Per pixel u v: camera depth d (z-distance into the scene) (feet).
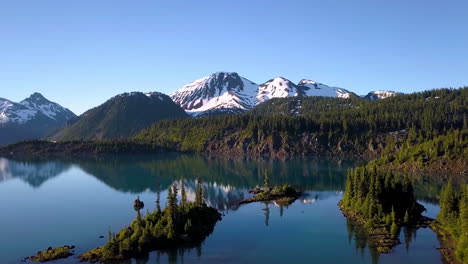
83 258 362.33
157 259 358.84
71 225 487.61
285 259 358.84
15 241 427.74
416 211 465.88
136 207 562.25
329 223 460.55
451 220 397.60
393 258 349.82
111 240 377.09
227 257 364.58
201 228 430.20
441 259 344.08
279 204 565.53
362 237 406.62
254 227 453.99
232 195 653.71
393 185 471.21
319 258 359.25
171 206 410.11
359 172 523.70
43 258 366.22
